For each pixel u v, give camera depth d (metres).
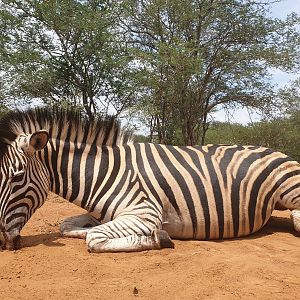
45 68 15.98
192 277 3.64
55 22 15.70
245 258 4.16
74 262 3.97
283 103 19.97
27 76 15.53
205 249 4.46
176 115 18.56
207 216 4.84
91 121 4.98
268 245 4.79
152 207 4.61
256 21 18.53
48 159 4.77
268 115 20.39
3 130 4.65
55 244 4.55
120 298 3.22
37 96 16.80
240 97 19.80
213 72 19.41
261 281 3.62
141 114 16.09
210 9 18.67
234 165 5.14
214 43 19.14
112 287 3.43
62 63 16.47
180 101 17.95
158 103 17.64
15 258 4.05
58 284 3.47
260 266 3.94
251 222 5.07
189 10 17.70
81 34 16.20
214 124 21.69
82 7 16.19
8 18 15.81
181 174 4.89
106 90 17.52
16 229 4.36
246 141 22.23
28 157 4.52
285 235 5.33
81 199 4.77
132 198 4.65
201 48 17.78
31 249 4.34
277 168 5.30
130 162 4.89
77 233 4.87
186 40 18.72
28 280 3.56
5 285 3.44
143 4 18.34
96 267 3.85
